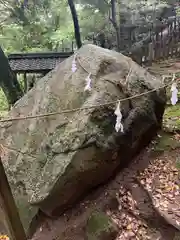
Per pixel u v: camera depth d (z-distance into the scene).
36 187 3.45
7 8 9.51
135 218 3.39
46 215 3.65
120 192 3.78
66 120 3.59
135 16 11.62
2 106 7.71
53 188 3.30
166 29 9.88
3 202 2.43
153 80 4.28
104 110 3.52
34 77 7.61
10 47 9.64
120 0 11.70
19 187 3.69
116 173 4.05
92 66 3.86
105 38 10.59
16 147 3.87
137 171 4.12
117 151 3.70
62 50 9.21
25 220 3.63
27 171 3.65
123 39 10.41
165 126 5.00
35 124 3.82
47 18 10.49
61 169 3.30
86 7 11.54
